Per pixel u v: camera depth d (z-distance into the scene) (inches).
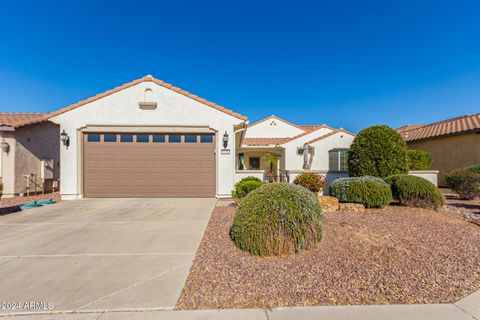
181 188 447.8
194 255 189.0
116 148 442.0
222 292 137.2
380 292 136.9
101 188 439.2
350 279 150.3
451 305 124.8
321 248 193.3
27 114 609.6
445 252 190.4
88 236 234.4
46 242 217.8
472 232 240.8
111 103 439.8
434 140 658.2
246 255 184.7
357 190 325.4
